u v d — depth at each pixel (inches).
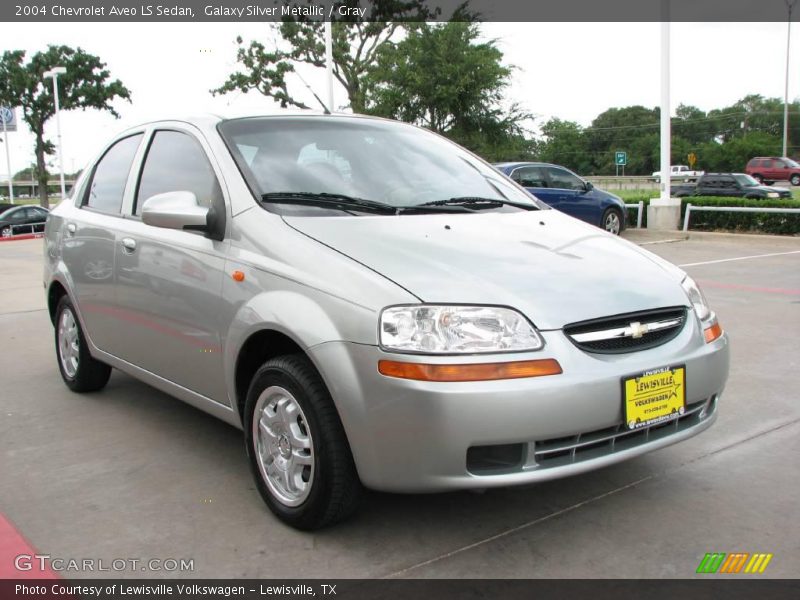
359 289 102.3
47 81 1646.2
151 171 153.6
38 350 236.2
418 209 131.0
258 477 118.8
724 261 438.3
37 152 1720.0
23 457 144.3
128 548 108.5
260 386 115.3
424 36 922.1
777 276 373.4
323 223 118.7
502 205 144.4
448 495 124.3
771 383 187.5
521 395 95.1
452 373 95.1
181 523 116.0
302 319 105.4
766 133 3629.4
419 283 101.7
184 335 133.4
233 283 120.1
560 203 525.7
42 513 119.9
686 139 3882.9
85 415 169.6
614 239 135.9
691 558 104.2
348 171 138.2
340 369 100.3
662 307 112.5
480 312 98.7
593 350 103.4
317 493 106.0
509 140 950.4
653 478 130.9
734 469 134.3
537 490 126.2
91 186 179.2
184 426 161.8
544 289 105.8
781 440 148.1
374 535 111.2
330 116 155.5
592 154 3887.8
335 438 104.2
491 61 908.0
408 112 933.2
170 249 136.1
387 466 99.0
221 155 133.4
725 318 268.2
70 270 174.2
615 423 102.0
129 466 139.3
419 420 95.2
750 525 113.7
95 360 178.9
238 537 111.4
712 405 119.3
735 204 616.1
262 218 121.0
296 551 107.0
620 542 108.7
